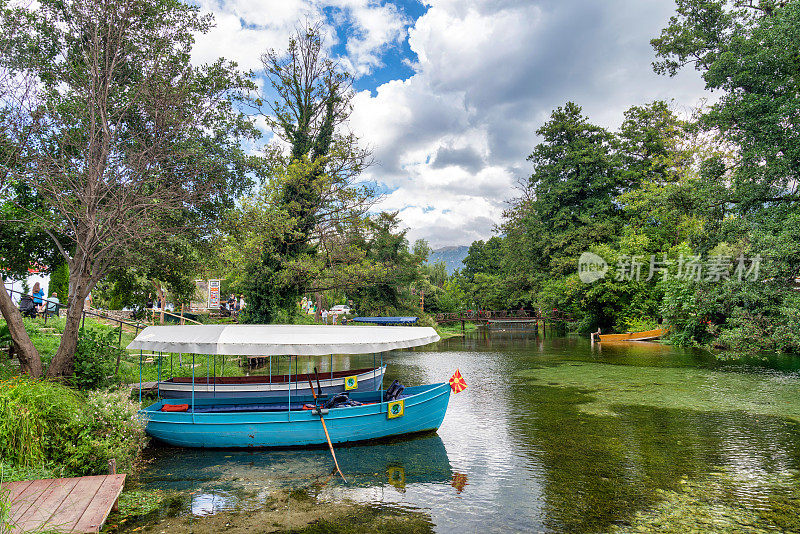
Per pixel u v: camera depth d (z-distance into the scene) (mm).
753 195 17609
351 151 26438
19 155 10742
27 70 11523
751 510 7145
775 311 15875
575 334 44406
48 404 7395
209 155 14016
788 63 16953
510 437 11297
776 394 15492
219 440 10375
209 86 14469
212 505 7480
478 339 41688
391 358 28188
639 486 8156
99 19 12031
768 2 19375
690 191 19719
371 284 27062
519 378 19750
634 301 37125
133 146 12875
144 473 9031
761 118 17422
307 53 26828
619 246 39312
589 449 10242
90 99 11555
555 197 47188
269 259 25141
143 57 13078
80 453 7148
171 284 16531
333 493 8031
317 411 10594
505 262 59062
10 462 6629
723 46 19688
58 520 5387
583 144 46531
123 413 8375
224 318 31750
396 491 8125
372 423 10984
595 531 6547
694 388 16672
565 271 42438
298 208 25328
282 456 10094
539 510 7262
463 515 7113
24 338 10547
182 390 13391
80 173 11695
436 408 11898
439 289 64312
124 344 18656
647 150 44594
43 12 12102
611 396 15703
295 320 26531
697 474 8664
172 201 12367
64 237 13570
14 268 13594
